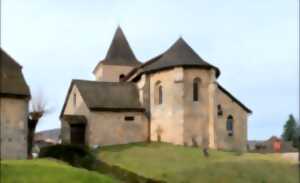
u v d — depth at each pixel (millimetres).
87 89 48844
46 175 26906
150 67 49812
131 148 43656
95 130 45469
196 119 46312
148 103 49031
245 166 35062
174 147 43562
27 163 30109
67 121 45719
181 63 46781
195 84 47281
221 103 49844
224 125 49438
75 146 39906
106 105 46594
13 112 34250
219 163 35844
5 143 33594
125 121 47344
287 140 67625
